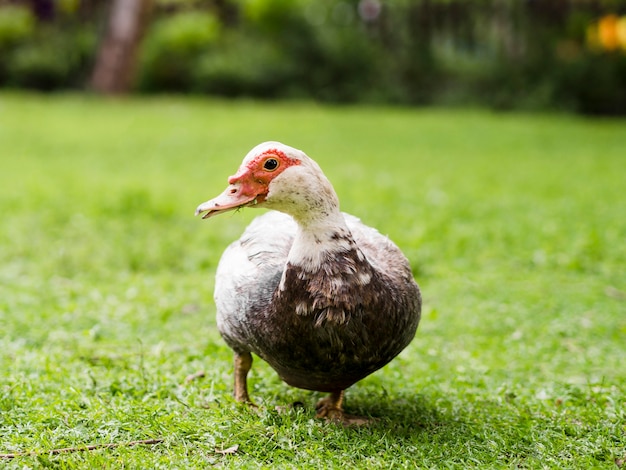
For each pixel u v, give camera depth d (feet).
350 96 26.78
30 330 6.20
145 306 6.72
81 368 5.67
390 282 4.83
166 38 27.40
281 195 4.68
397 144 16.46
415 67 26.78
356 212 9.66
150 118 19.80
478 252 8.23
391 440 4.90
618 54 24.71
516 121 21.39
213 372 5.59
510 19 26.30
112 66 25.27
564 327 6.46
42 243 8.37
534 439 4.94
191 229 9.05
